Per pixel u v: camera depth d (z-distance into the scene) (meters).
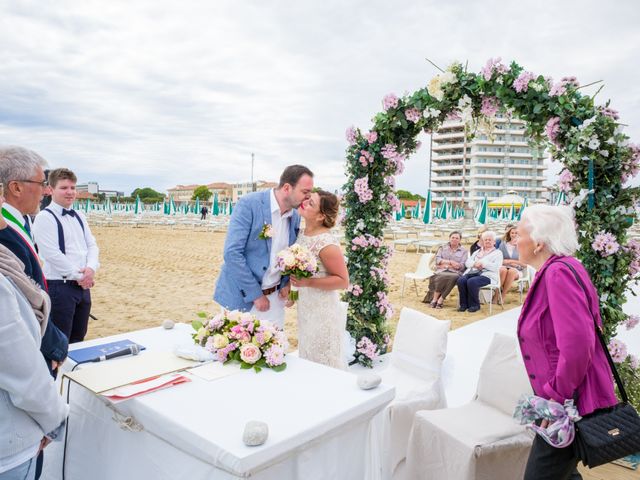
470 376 4.69
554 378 1.77
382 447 2.57
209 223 25.72
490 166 103.38
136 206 35.03
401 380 3.22
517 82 3.48
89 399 2.19
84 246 3.84
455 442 2.32
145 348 2.55
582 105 3.27
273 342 2.25
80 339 3.83
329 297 3.03
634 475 2.93
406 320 3.41
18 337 1.36
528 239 1.96
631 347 5.69
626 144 3.15
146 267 11.60
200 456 1.57
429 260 8.84
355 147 4.65
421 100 4.04
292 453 1.65
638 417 1.77
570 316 1.71
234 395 1.90
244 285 3.02
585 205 3.33
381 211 4.79
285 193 3.05
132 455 1.94
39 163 2.14
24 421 1.44
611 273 3.28
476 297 7.55
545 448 1.83
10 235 1.85
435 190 112.94
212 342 2.27
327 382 2.06
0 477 1.39
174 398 1.85
